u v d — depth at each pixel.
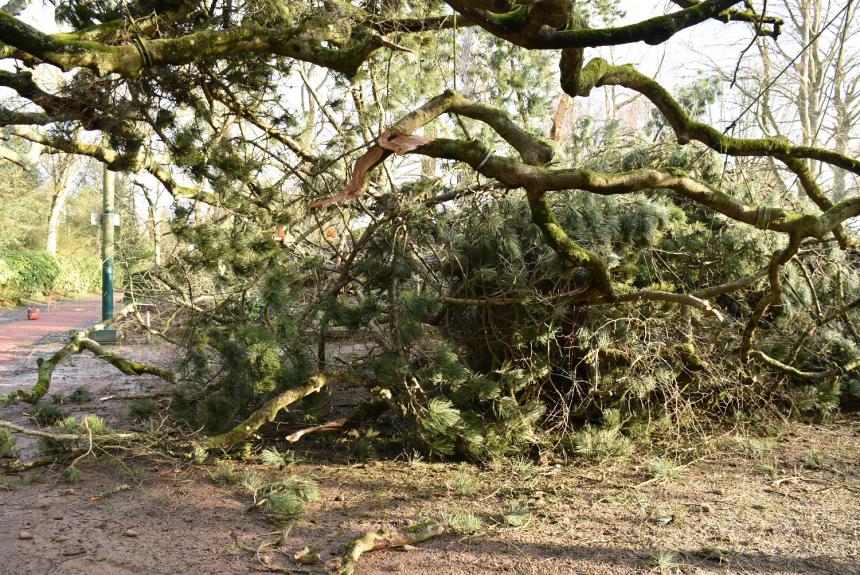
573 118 10.51
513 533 3.75
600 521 3.93
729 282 5.46
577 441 5.11
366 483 4.65
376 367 4.92
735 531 3.77
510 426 5.06
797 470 4.95
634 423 5.49
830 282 6.64
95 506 4.15
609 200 4.98
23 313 20.14
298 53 4.35
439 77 8.63
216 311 6.06
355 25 5.46
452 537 3.70
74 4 5.21
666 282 5.65
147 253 7.32
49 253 26.11
